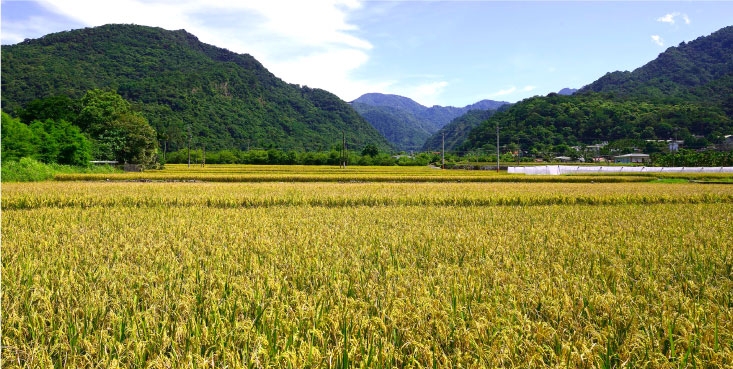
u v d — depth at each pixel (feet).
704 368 14.34
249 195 75.72
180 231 38.70
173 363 13.52
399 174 177.17
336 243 32.73
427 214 56.18
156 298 19.04
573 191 90.63
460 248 32.55
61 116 253.85
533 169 205.16
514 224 47.70
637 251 31.30
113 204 66.69
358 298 19.58
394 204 74.38
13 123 163.63
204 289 20.79
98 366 13.55
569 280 22.54
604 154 377.30
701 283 23.89
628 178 150.51
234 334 15.44
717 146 337.72
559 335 16.12
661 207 68.59
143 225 42.78
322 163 330.13
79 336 15.40
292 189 89.10
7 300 18.21
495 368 13.30
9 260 26.58
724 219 53.42
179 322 16.43
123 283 21.33
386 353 14.28
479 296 19.76
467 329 15.69
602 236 39.58
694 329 16.53
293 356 13.41
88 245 31.53
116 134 227.20
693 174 169.17
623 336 16.52
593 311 18.54
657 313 18.26
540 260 28.50
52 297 19.22
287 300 18.79
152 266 25.25
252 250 30.58
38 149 175.11
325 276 23.00
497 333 15.16
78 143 186.39
